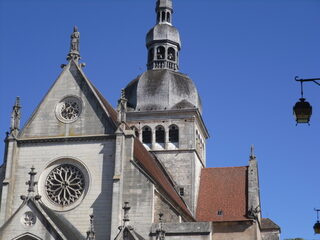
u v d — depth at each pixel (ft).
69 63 231.91
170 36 320.29
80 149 217.36
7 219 206.90
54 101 227.40
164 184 244.42
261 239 297.53
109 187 209.46
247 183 289.53
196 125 301.43
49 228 188.03
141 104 301.43
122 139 212.84
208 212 278.87
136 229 203.21
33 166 207.51
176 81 305.94
